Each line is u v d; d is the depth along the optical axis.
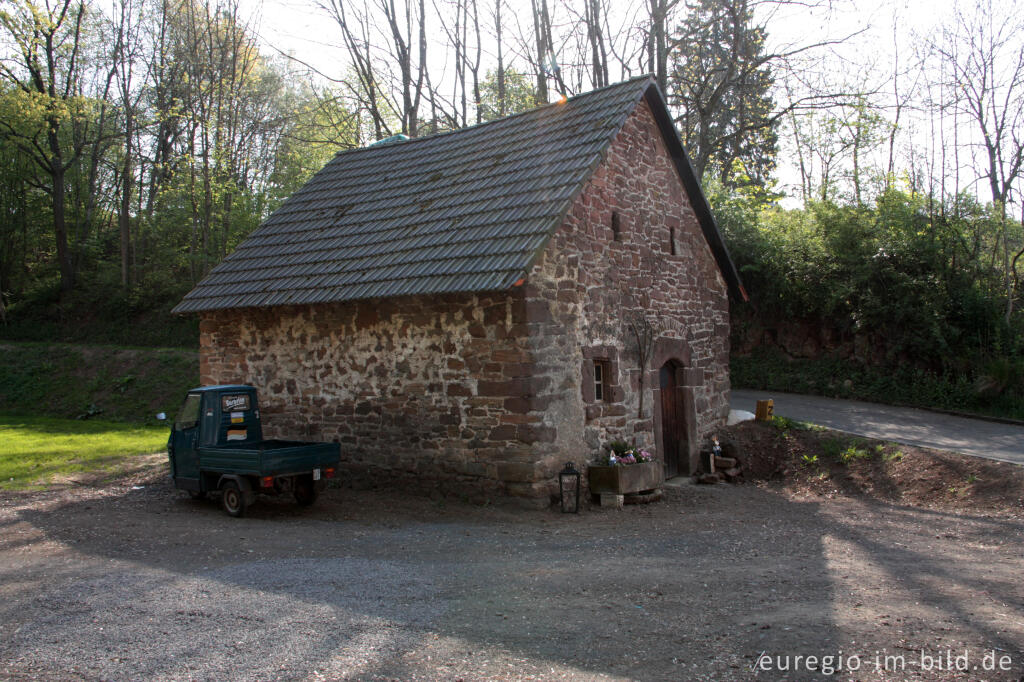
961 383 17.41
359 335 11.65
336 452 10.21
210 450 10.02
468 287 9.59
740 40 21.55
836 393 19.91
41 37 29.16
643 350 12.38
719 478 13.44
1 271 32.94
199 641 4.98
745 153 29.62
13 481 12.41
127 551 7.75
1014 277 19.27
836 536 8.57
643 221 12.76
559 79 23.91
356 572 6.81
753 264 22.33
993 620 5.27
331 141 29.56
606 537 8.56
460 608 5.70
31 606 5.80
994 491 10.29
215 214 30.86
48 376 25.33
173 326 29.70
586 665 4.56
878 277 19.80
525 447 10.02
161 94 31.84
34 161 32.88
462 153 13.52
